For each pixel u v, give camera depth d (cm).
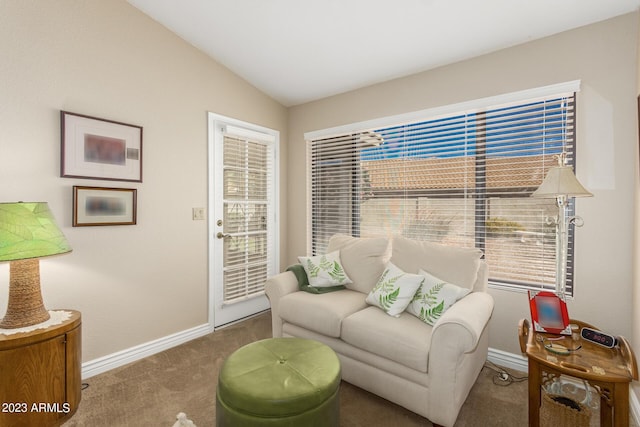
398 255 252
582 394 194
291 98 359
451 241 266
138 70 244
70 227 211
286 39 262
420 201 283
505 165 240
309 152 369
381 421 178
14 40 187
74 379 179
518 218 236
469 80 254
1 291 187
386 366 186
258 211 347
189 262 282
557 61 216
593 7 192
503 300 238
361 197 326
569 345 161
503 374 223
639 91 180
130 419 177
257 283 347
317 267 265
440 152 271
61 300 208
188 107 279
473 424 174
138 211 246
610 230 199
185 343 275
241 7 230
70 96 210
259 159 348
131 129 239
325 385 146
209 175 296
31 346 161
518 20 208
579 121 208
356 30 239
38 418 163
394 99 297
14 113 188
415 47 249
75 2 211
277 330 251
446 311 187
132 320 244
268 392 137
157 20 254
